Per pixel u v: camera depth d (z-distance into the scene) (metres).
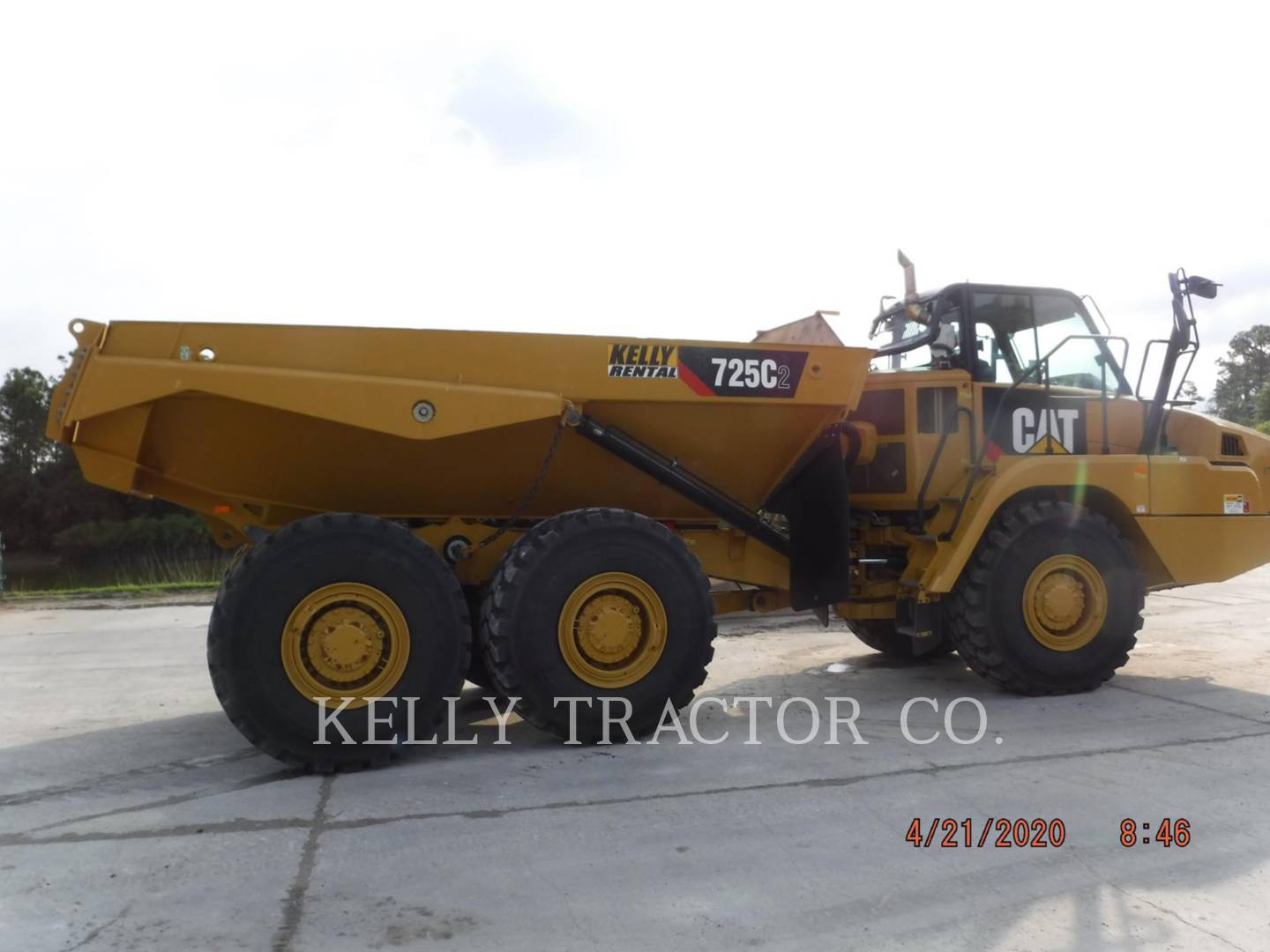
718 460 4.84
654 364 4.43
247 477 4.34
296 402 3.91
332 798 3.68
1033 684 5.22
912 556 5.45
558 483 4.74
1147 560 5.60
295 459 4.29
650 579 4.38
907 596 5.48
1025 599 5.16
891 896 2.78
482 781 3.88
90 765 4.19
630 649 4.38
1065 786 3.73
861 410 5.57
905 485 5.40
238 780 3.94
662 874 2.94
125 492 4.15
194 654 7.31
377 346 4.08
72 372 3.85
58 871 2.98
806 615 8.77
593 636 4.28
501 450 4.46
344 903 2.75
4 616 9.80
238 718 3.85
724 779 3.87
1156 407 5.64
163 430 4.05
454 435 4.12
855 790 3.72
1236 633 7.30
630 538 4.36
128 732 4.81
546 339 4.29
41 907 2.72
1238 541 5.57
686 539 5.07
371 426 3.99
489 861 3.04
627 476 4.79
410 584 4.07
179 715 5.20
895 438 5.44
